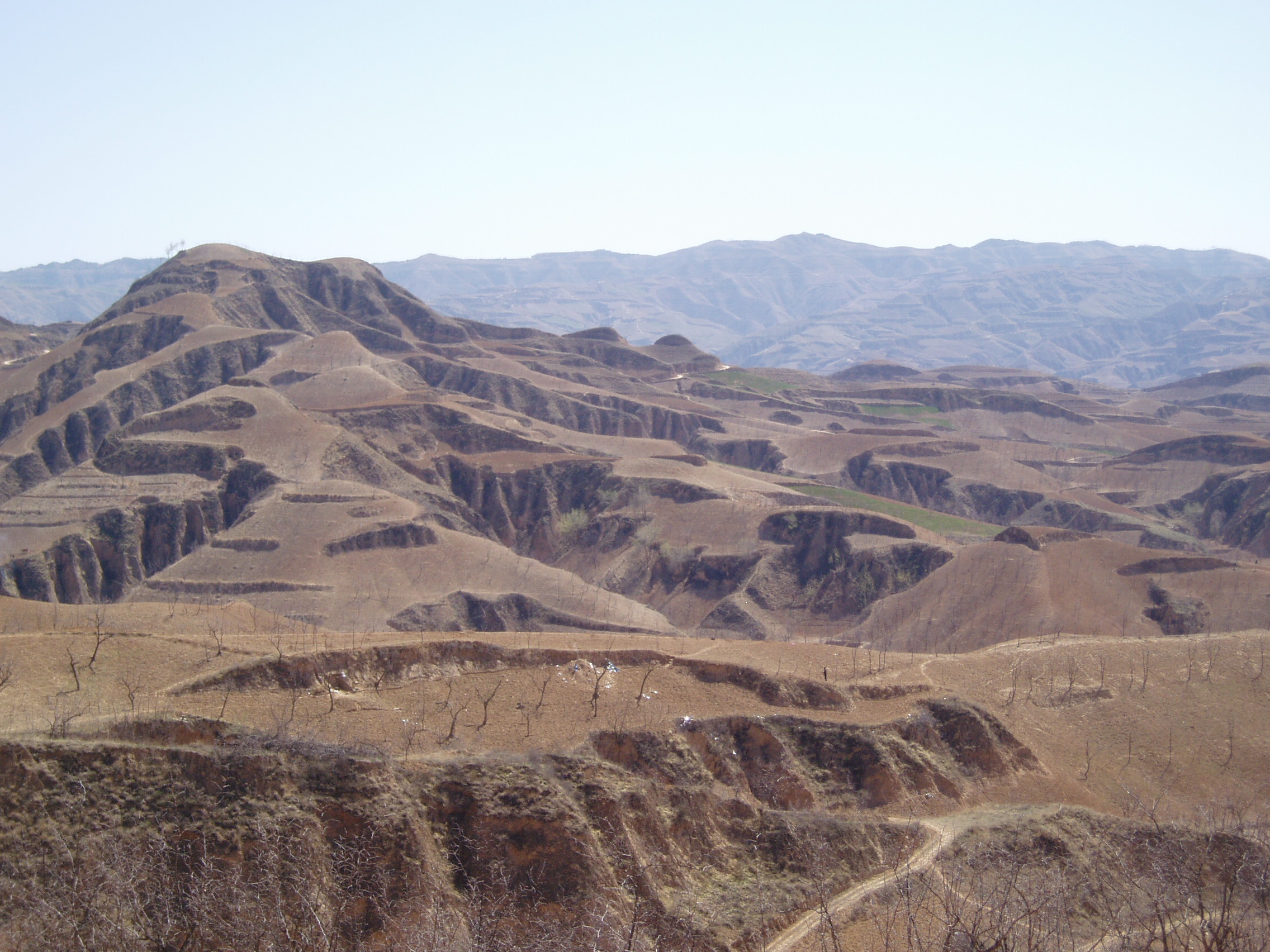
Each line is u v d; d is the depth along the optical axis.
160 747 58.56
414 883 57.62
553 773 65.69
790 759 77.94
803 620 172.50
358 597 153.25
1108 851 70.31
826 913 57.66
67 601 166.88
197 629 89.94
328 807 58.72
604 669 84.69
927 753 81.19
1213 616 140.38
